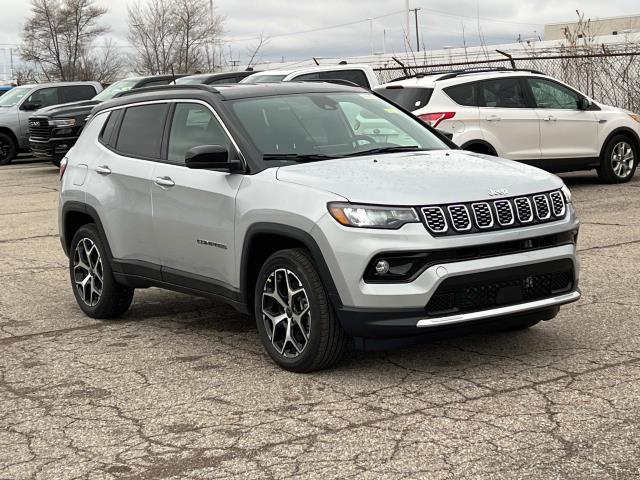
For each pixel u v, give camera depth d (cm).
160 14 4125
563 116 1323
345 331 526
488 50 2675
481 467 400
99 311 724
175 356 612
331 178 539
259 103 629
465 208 512
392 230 501
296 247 561
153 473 415
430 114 1235
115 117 727
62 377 576
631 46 2189
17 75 5456
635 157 1420
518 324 554
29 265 988
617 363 544
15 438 470
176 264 641
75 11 5325
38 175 2050
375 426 459
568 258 540
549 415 461
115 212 688
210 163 576
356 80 1645
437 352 588
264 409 494
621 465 395
